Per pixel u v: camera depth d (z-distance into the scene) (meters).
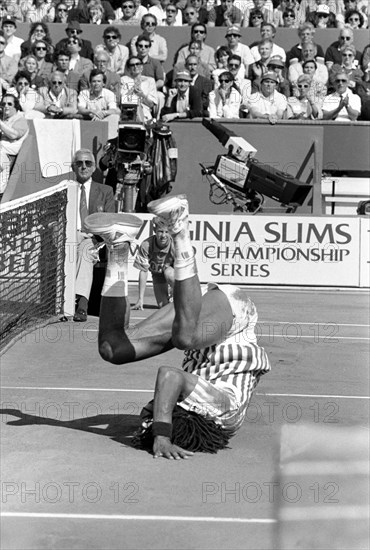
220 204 30.50
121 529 9.45
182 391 11.88
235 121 31.17
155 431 11.68
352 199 32.06
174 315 12.20
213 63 34.47
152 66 33.34
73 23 33.31
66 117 30.50
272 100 31.89
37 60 33.03
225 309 12.12
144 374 16.19
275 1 38.06
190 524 9.62
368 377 16.33
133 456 11.72
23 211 19.50
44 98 31.30
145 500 10.24
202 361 12.34
